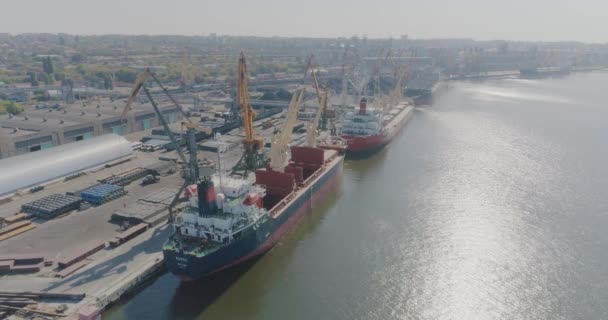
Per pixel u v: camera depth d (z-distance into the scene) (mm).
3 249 60500
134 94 73250
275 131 134875
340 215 82188
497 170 109000
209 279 57844
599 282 58812
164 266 58594
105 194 78500
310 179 87312
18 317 46406
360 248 68812
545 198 89375
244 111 82938
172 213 70000
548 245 69062
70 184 87938
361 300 55375
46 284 52062
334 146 116312
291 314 52469
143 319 49844
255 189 68438
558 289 57281
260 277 60375
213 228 59031
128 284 52906
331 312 52969
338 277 60594
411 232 74062
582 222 77500
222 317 51469
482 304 54469
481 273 61219
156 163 99688
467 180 101375
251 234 60281
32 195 81812
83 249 59562
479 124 170125
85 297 49719
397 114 179375
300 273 61594
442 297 55938
